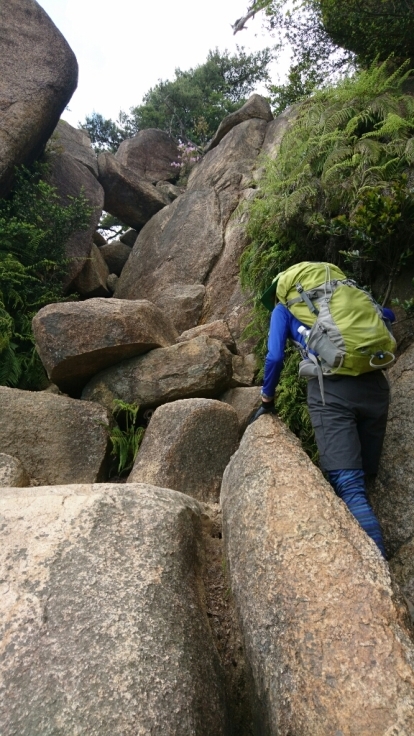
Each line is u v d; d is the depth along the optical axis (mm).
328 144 3984
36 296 6621
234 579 2105
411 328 3314
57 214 7156
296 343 2723
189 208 8703
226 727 1748
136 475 3688
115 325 4699
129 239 10758
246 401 4586
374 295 3553
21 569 1939
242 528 2186
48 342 4645
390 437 2893
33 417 4191
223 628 2184
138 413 4684
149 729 1468
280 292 2809
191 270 7832
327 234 3789
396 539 2584
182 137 14594
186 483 3578
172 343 5258
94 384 4797
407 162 3574
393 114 3705
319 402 2559
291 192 4184
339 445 2424
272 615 1775
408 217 3201
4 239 6551
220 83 17000
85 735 1425
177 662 1699
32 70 7543
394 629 1580
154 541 2148
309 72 6996
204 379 4613
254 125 9477
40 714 1471
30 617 1753
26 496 2383
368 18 5066
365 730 1380
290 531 1988
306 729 1456
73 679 1561
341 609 1671
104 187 10102
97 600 1822
